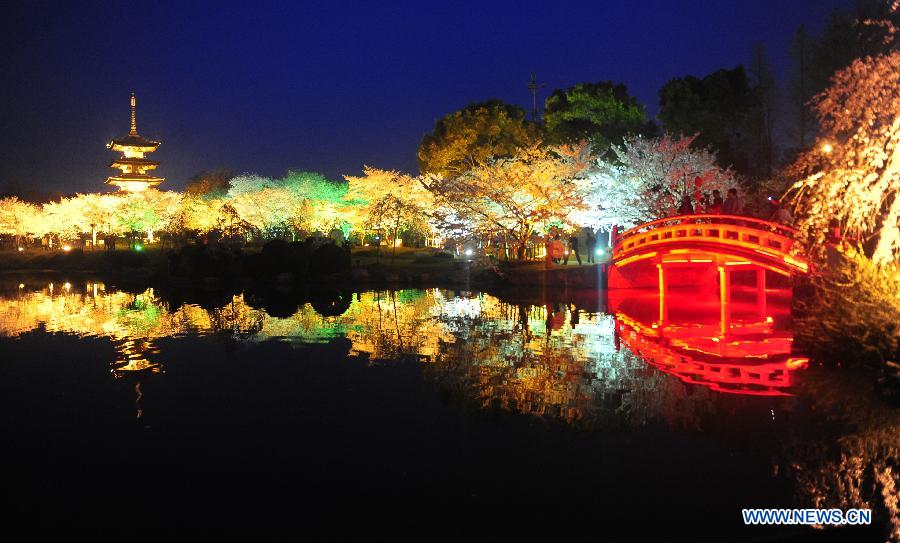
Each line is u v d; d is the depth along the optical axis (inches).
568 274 1221.1
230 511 286.8
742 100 1614.2
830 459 330.3
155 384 504.7
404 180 2124.8
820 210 505.4
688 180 1264.8
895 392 416.2
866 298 487.5
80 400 460.4
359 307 1005.8
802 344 563.2
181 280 1617.9
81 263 2192.4
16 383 511.2
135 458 349.1
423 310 952.3
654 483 307.7
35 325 837.2
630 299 1034.1
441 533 265.6
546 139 1961.1
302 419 411.8
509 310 936.3
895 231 453.7
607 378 497.7
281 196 2461.9
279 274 1553.9
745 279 1131.9
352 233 2429.9
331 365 562.6
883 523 267.0
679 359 563.2
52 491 308.2
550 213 1355.8
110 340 708.7
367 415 417.1
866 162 461.7
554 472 321.7
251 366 563.2
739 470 319.0
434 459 340.8
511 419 402.9
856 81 471.2
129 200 2506.2
